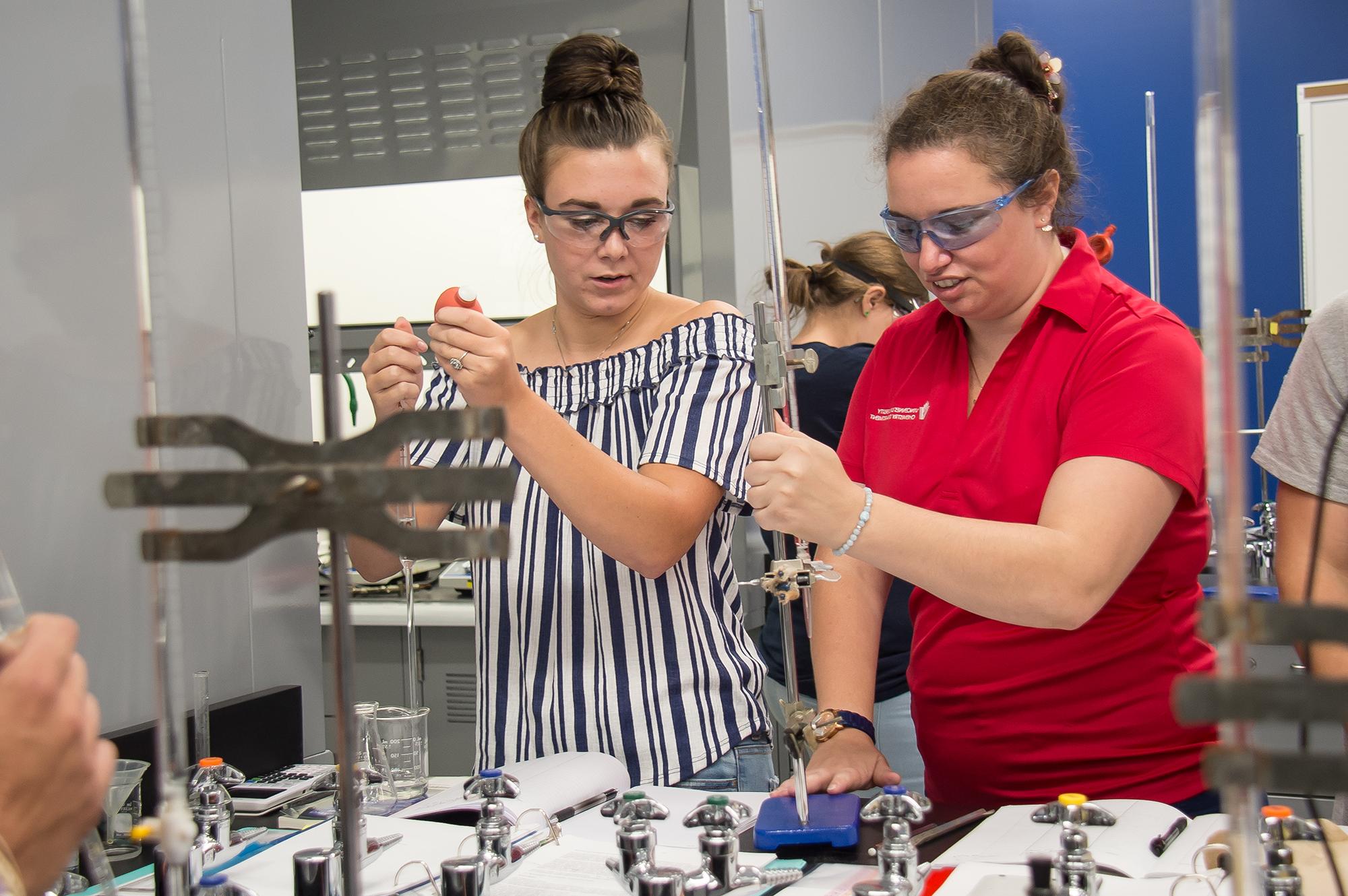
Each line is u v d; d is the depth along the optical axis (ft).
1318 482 4.57
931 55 12.60
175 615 2.31
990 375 4.76
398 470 2.03
